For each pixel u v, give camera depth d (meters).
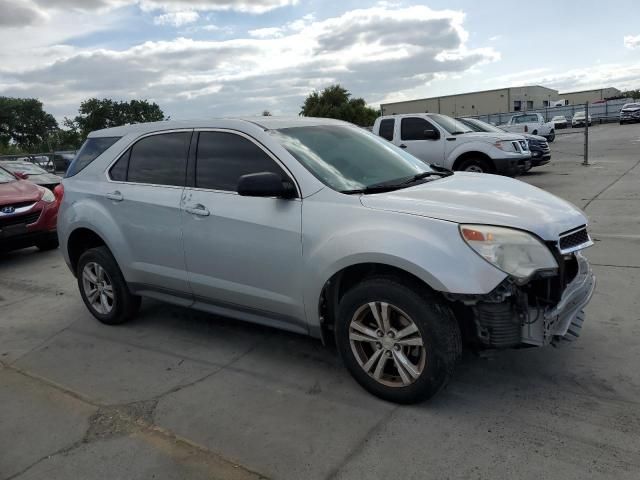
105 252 4.95
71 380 4.01
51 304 5.98
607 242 6.71
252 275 3.83
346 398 3.47
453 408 3.26
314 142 4.02
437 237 3.03
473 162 12.12
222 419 3.33
